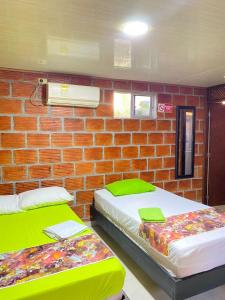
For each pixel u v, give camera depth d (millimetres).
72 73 3168
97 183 3496
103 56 2436
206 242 1807
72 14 1574
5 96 2938
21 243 1927
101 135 3465
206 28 1784
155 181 3875
